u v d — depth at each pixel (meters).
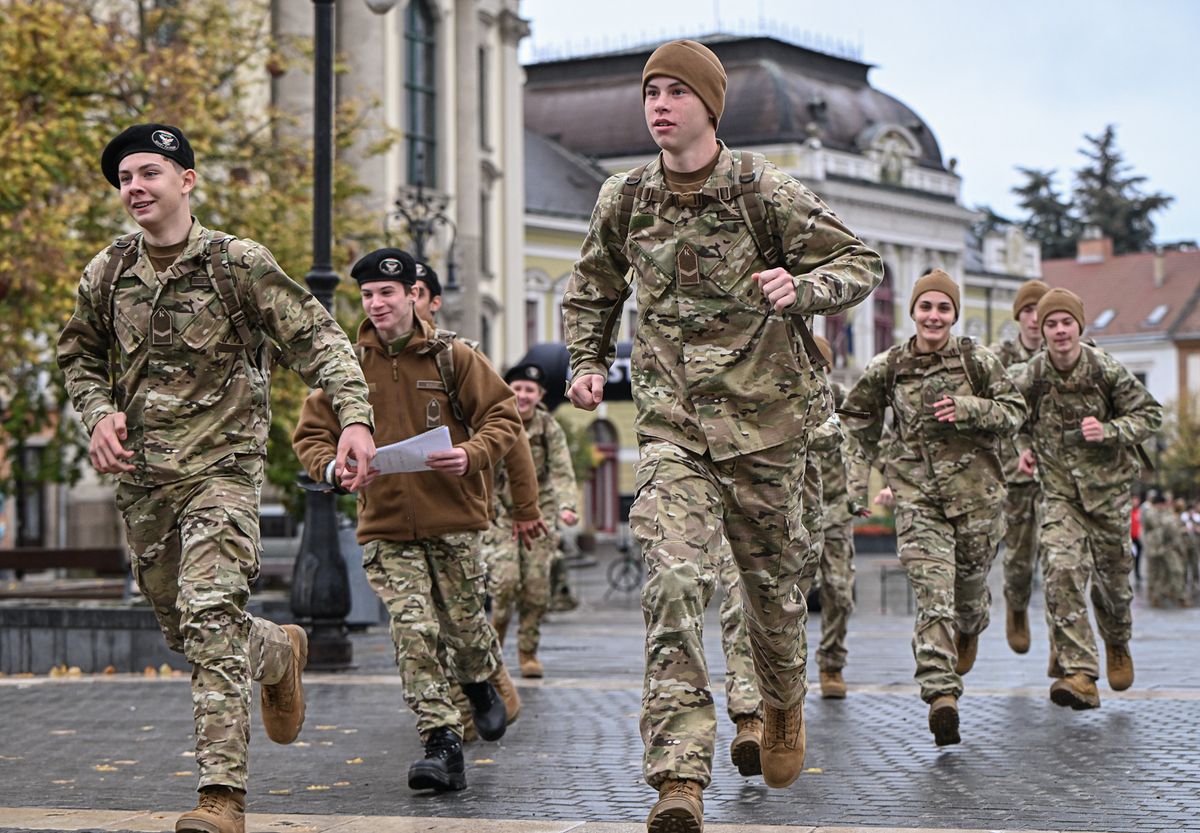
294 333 7.07
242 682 6.92
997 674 14.40
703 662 6.11
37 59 24.45
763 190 6.39
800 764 7.09
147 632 17.11
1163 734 10.33
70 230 24.78
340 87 49.38
